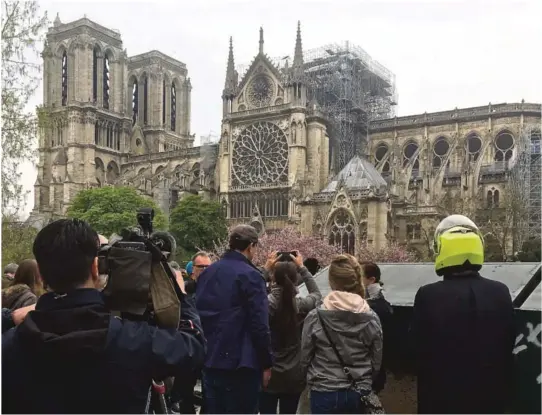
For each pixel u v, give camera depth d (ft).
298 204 299.38
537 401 25.70
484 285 25.32
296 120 330.75
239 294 33.06
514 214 248.11
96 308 17.25
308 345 30.73
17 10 98.73
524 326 26.55
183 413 45.85
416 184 320.09
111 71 482.69
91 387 16.78
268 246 261.85
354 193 279.49
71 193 422.82
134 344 17.42
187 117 547.90
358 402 29.66
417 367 26.53
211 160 404.57
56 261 17.33
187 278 60.75
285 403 38.47
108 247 21.70
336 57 386.11
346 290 31.12
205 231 326.44
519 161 280.72
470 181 289.33
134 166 460.14
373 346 30.40
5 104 98.07
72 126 441.27
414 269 45.85
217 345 32.63
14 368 16.78
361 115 378.73
